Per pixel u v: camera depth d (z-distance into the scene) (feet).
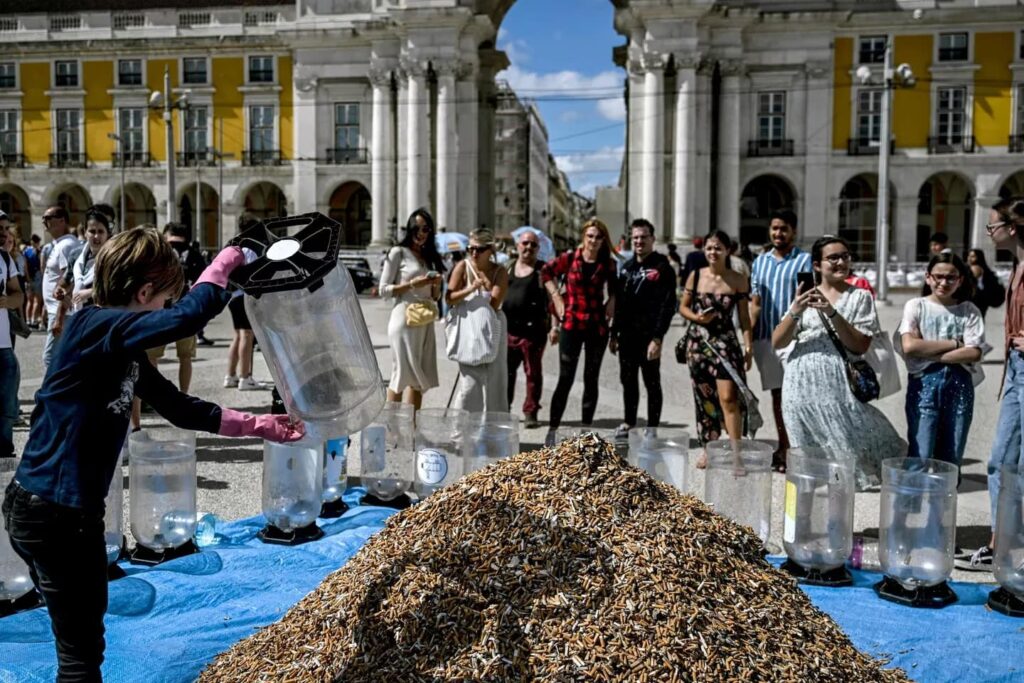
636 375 24.41
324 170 125.08
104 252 8.59
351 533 15.69
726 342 21.34
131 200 142.20
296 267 8.23
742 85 117.08
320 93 124.47
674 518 10.03
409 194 118.01
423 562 9.61
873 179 124.16
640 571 9.22
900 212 119.24
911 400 17.02
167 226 31.63
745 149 118.11
